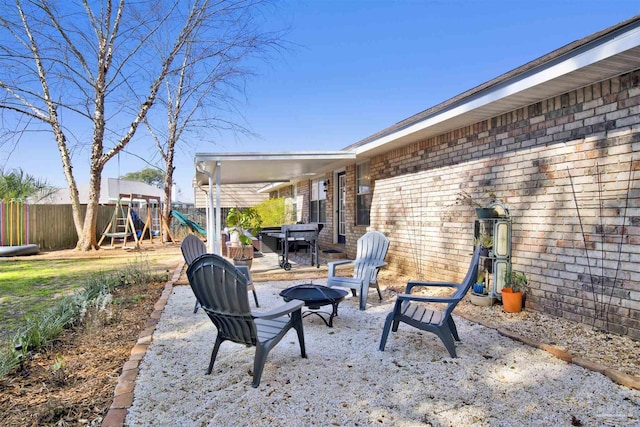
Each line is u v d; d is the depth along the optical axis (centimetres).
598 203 396
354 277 564
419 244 710
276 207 1645
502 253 502
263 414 248
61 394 273
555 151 443
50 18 1027
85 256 1142
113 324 442
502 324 431
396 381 295
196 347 369
